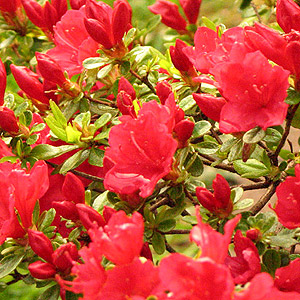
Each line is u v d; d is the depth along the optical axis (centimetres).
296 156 55
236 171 56
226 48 51
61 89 56
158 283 44
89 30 55
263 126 49
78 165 55
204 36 54
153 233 51
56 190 56
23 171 50
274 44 49
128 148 49
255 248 48
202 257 43
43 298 51
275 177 53
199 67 52
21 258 51
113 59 56
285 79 48
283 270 48
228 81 49
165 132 48
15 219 51
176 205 52
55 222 55
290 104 50
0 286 54
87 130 54
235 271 48
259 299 43
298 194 48
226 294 43
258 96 49
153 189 49
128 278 45
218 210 51
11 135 56
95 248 45
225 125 49
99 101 57
